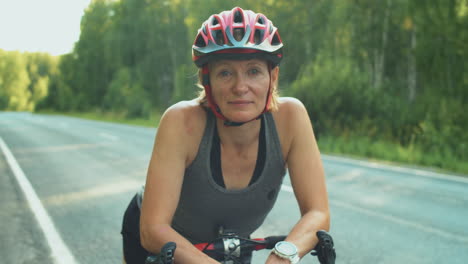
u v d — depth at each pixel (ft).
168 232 4.24
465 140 37.35
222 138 4.62
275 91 4.69
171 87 158.20
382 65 75.66
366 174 29.07
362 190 23.41
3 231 15.85
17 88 381.60
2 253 13.58
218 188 4.69
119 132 72.64
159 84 158.40
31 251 13.78
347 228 16.44
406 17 67.67
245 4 98.37
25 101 386.52
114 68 207.92
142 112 131.13
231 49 3.97
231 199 4.78
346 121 48.67
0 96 376.07
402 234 15.70
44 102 266.77
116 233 15.74
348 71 52.03
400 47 77.46
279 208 19.33
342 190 23.41
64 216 18.03
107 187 24.29
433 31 48.32
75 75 240.32
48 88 267.80
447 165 33.12
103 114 167.22
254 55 4.03
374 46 75.61
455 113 39.81
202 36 4.23
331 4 90.48
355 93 49.08
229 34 4.02
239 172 4.73
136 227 5.80
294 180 4.89
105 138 59.72
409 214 18.42
